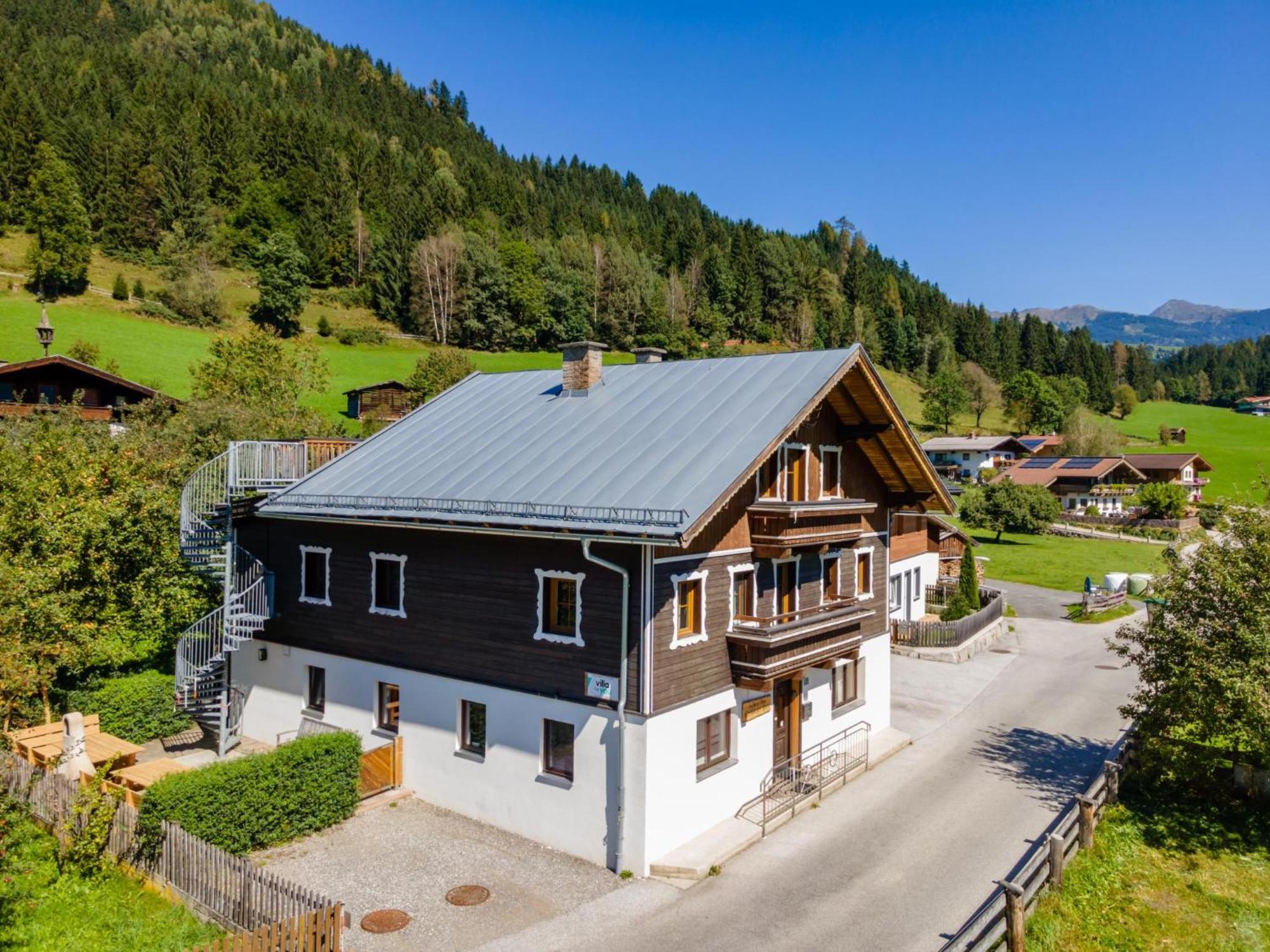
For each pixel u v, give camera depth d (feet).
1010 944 42.78
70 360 173.68
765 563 65.77
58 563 73.82
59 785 55.72
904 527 133.08
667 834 55.57
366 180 563.89
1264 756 59.93
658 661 54.44
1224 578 61.31
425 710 66.28
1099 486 311.47
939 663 114.93
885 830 61.57
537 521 56.18
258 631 79.36
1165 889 51.90
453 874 54.44
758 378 69.05
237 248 492.95
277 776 58.18
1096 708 94.12
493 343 447.83
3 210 419.13
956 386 493.36
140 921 45.83
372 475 73.46
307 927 40.73
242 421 129.70
